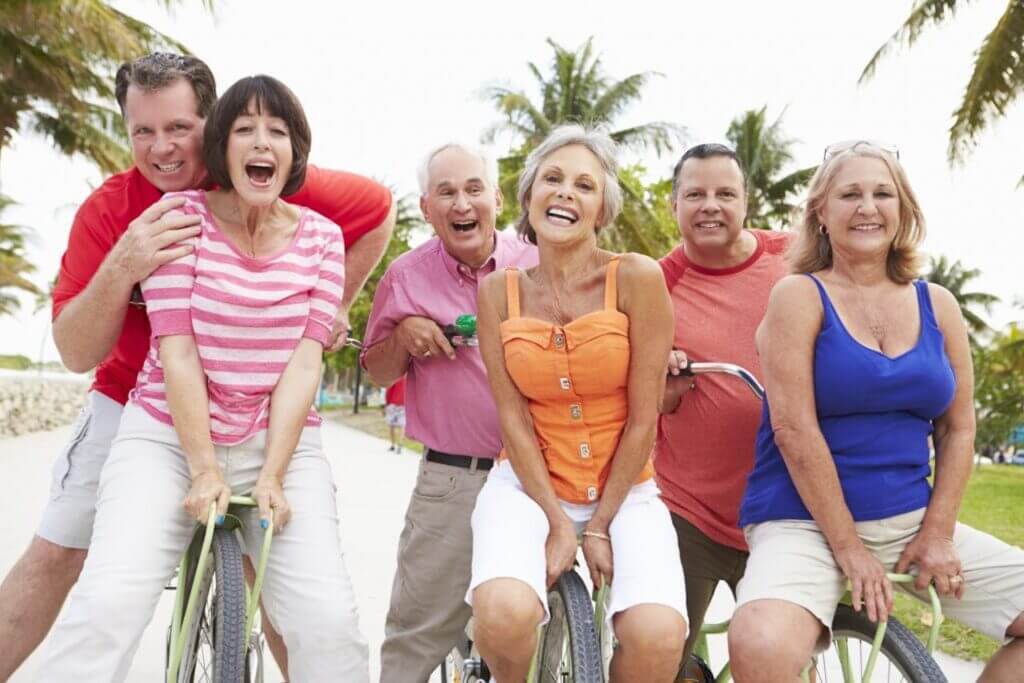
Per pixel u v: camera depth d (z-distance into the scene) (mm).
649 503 2713
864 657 2783
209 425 2744
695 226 3379
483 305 2805
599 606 2637
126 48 13977
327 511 2867
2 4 13180
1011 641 2621
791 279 2770
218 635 2428
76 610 2471
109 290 2775
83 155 19531
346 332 3496
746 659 2477
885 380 2629
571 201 2713
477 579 2451
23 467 13398
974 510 12484
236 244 2857
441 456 3479
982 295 42031
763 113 31203
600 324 2648
